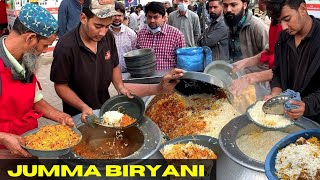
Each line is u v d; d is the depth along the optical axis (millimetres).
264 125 1646
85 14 2080
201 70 2996
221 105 2166
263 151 1575
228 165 1522
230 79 2230
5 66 1712
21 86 1770
